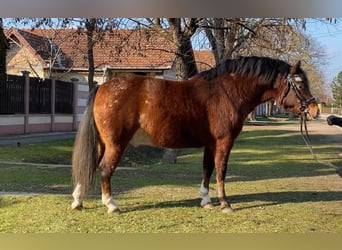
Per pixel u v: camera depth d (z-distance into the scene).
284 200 8.21
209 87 7.24
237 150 19.41
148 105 6.94
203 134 7.21
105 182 6.96
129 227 6.20
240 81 7.30
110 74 28.44
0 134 20.22
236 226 6.32
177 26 13.39
